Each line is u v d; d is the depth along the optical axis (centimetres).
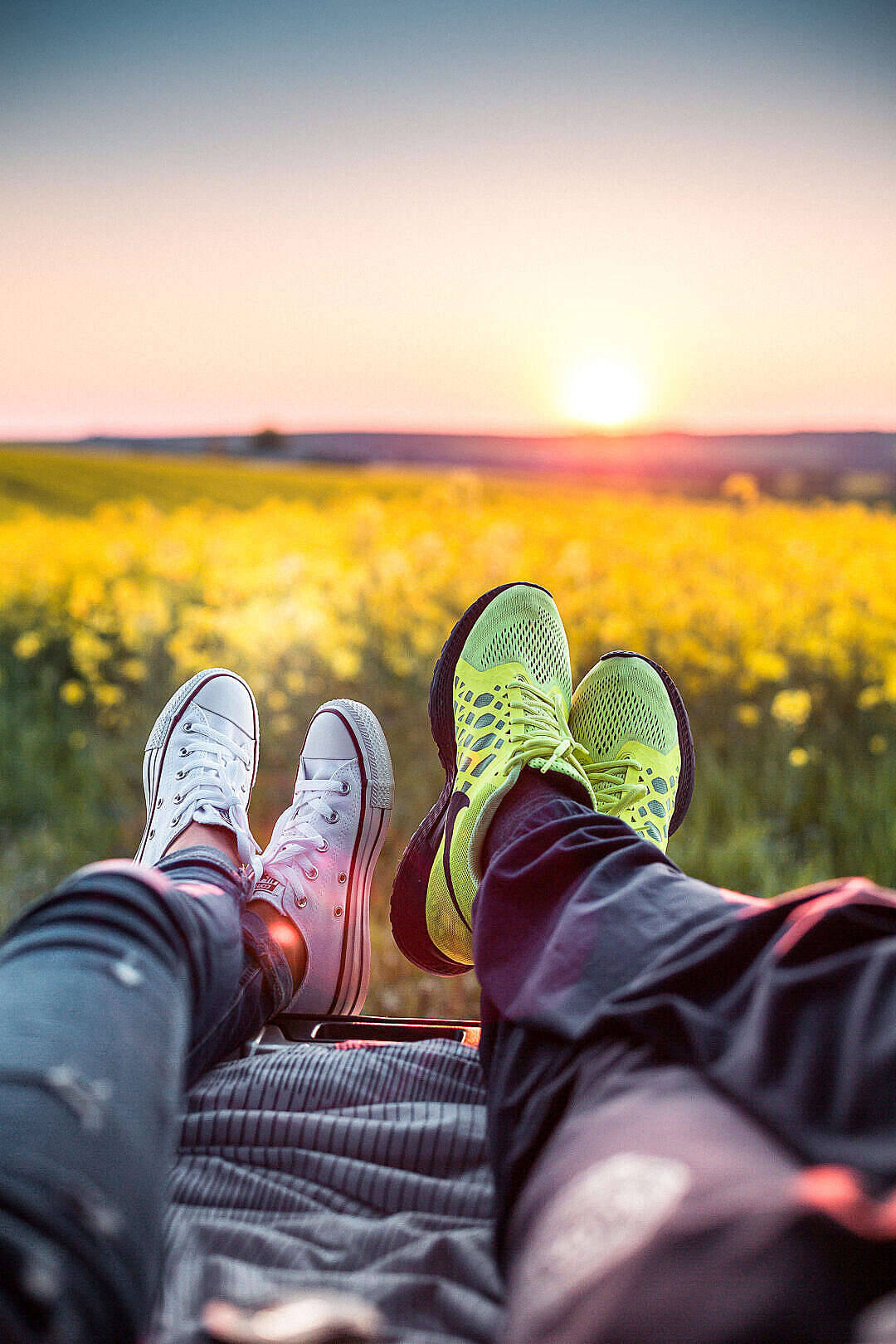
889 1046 68
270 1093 122
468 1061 129
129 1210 70
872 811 349
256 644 467
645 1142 69
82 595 572
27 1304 56
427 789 365
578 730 220
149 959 92
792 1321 49
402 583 591
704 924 95
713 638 505
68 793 409
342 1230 98
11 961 87
